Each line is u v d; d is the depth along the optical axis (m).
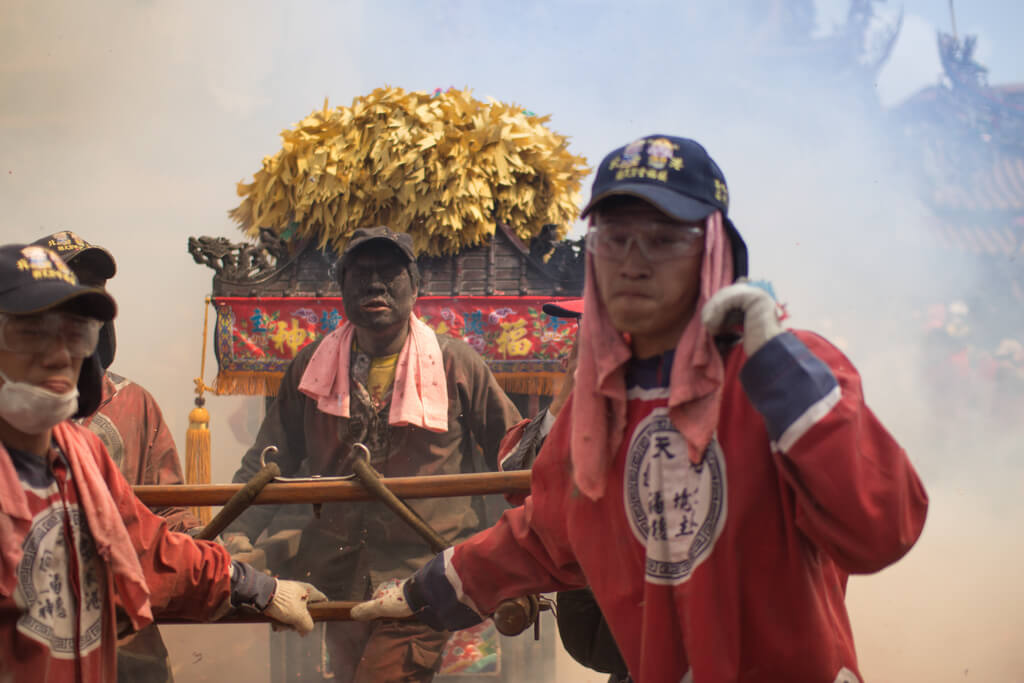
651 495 1.72
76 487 1.98
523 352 4.18
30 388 1.81
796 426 1.50
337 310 4.20
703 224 1.69
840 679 1.67
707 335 1.65
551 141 4.42
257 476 2.43
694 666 1.64
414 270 3.88
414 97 4.31
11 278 1.82
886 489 1.52
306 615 2.34
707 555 1.65
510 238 4.25
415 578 2.26
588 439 1.78
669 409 1.69
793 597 1.64
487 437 3.96
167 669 3.37
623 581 1.79
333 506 3.68
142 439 3.40
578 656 2.47
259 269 4.31
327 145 4.23
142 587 2.04
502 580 2.16
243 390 4.20
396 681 3.39
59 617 1.90
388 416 3.83
